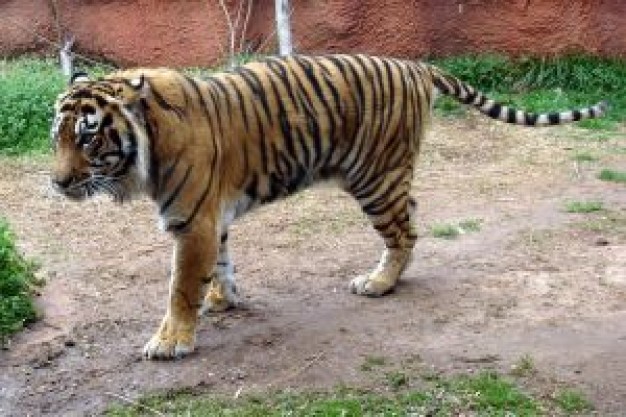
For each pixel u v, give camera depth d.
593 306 9.22
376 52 19.28
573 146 15.40
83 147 7.71
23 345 8.73
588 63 18.55
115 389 7.92
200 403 7.63
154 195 8.12
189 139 8.02
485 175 14.03
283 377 7.98
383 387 7.76
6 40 20.36
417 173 14.19
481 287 9.71
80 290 9.92
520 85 18.38
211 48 19.47
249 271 10.40
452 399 7.55
